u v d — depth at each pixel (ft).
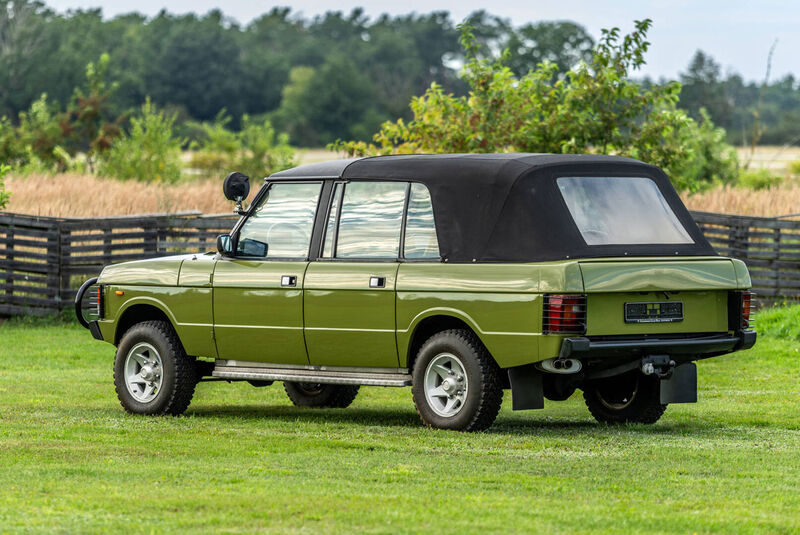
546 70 88.84
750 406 49.37
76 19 526.57
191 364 47.03
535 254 39.19
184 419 45.70
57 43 446.19
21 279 88.69
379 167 42.86
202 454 36.45
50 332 82.79
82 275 90.94
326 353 43.24
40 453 36.58
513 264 39.24
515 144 86.43
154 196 114.93
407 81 616.80
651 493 30.37
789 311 75.92
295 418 46.65
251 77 579.48
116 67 471.21
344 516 27.17
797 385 55.93
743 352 67.10
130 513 27.55
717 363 63.82
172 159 184.24
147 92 552.41
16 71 426.51
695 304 40.91
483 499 29.32
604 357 39.78
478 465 34.40
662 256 40.50
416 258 41.34
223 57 574.15
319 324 43.06
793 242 90.48
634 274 39.09
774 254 88.94
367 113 524.93
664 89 87.20
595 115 86.69
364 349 42.34
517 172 40.14
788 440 40.04
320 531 25.76
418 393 41.52
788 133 327.26
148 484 31.22
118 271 48.65
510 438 39.63
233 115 567.59
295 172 44.93
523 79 88.79
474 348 40.16
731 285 41.16
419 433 40.73
